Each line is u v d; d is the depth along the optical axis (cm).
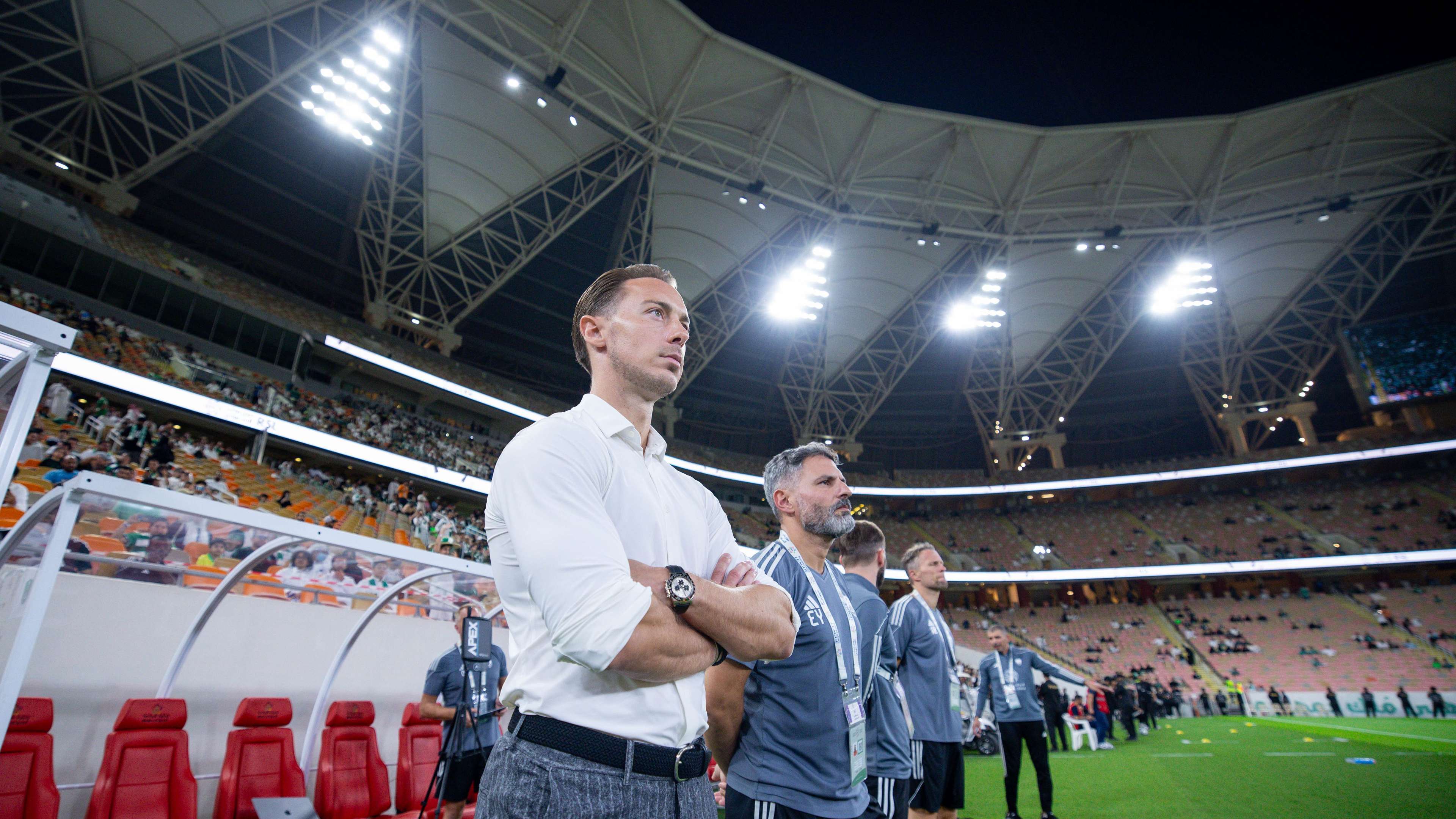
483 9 2336
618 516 135
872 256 3750
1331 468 4234
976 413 4744
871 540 460
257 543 543
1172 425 4888
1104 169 3247
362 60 2553
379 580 652
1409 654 2988
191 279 2625
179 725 488
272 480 2242
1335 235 3662
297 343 2881
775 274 3806
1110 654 3484
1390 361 4147
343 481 2627
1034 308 4125
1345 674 2970
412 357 3328
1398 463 4119
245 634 611
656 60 2688
